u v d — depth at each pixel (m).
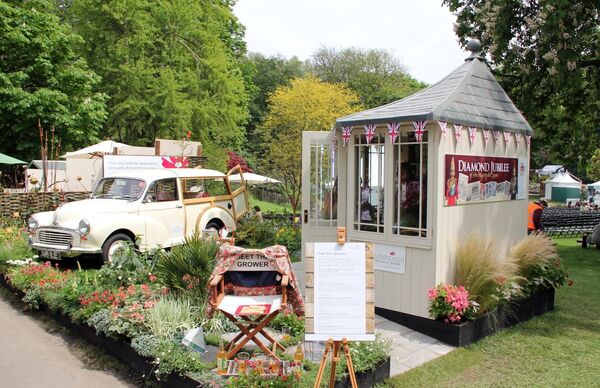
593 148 14.82
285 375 3.85
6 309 6.93
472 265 6.03
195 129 26.39
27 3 19.30
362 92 43.12
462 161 6.32
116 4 23.39
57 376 4.76
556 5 10.11
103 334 5.32
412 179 6.21
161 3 24.91
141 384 4.61
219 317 5.55
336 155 7.60
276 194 32.47
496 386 4.62
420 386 4.57
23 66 19.06
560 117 14.30
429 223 5.99
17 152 19.67
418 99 6.76
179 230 10.05
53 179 16.56
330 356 4.47
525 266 6.86
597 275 10.12
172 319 5.10
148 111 24.12
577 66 10.78
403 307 6.26
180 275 6.07
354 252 3.80
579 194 40.72
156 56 25.16
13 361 5.10
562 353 5.50
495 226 7.07
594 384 4.70
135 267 6.59
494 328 6.08
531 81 12.19
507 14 11.59
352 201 6.82
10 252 8.39
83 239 8.20
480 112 6.71
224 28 31.70
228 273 4.55
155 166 12.64
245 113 33.34
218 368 4.08
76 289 6.08
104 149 15.63
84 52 24.11
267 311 4.23
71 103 20.06
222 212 11.19
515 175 7.48
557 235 17.70
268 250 4.44
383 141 6.49
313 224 7.82
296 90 27.30
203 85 27.00
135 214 9.15
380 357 4.54
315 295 3.72
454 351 5.45
